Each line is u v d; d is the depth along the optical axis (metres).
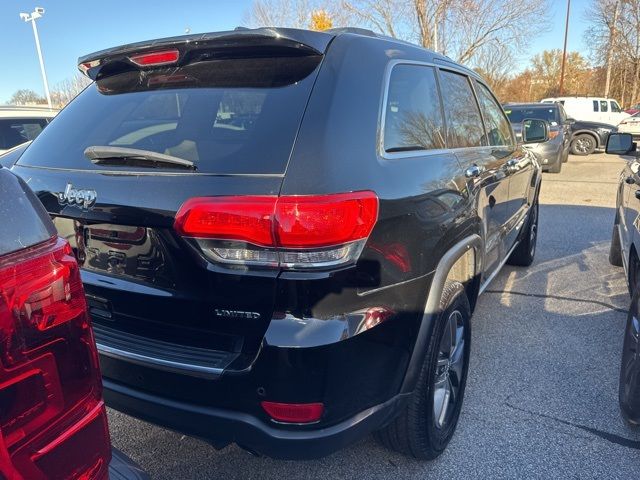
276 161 1.82
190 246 1.84
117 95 2.50
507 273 5.27
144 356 1.98
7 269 1.09
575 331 3.93
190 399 1.93
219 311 1.86
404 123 2.35
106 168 2.10
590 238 6.58
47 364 1.18
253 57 2.18
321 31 2.25
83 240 2.17
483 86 3.87
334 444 1.89
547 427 2.79
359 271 1.84
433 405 2.37
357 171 1.89
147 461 2.58
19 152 3.10
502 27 21.61
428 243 2.20
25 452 1.14
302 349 1.75
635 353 2.65
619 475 2.44
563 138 12.66
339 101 1.98
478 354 3.59
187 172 1.90
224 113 2.06
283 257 1.75
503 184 3.64
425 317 2.21
